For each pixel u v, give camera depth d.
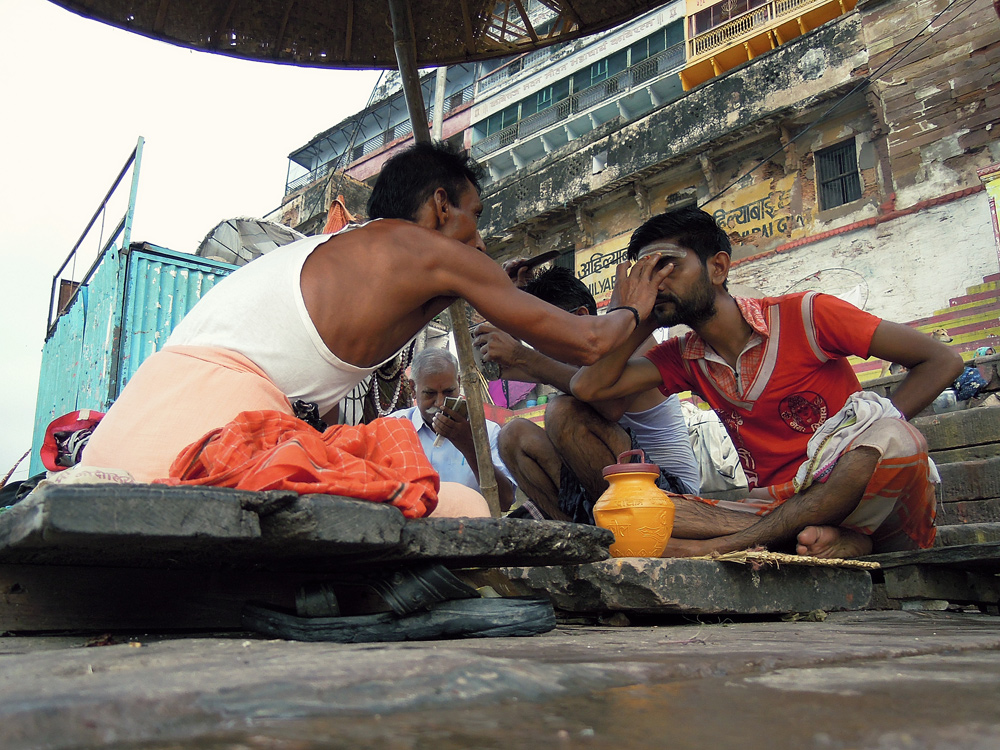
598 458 3.13
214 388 1.67
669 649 1.09
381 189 2.23
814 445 2.59
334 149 29.70
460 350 3.07
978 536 3.70
